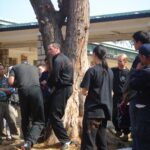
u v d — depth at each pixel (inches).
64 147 411.2
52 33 461.1
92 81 368.8
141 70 307.1
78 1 452.8
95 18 810.2
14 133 480.4
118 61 478.0
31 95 415.8
